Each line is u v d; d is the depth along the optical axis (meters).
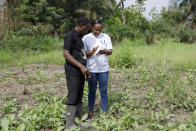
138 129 3.39
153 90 5.43
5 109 4.21
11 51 12.16
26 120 3.50
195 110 3.99
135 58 9.83
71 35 3.27
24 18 21.80
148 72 7.53
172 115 3.97
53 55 11.90
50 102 4.69
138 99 5.02
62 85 6.34
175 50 13.55
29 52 13.03
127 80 6.91
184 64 9.05
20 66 9.57
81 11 24.33
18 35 16.80
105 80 3.92
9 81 6.82
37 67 9.08
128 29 21.59
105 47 3.82
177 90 4.91
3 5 16.14
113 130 3.35
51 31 21.78
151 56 10.84
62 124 3.64
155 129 3.50
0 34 14.54
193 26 31.50
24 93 5.48
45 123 3.65
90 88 3.94
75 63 3.23
